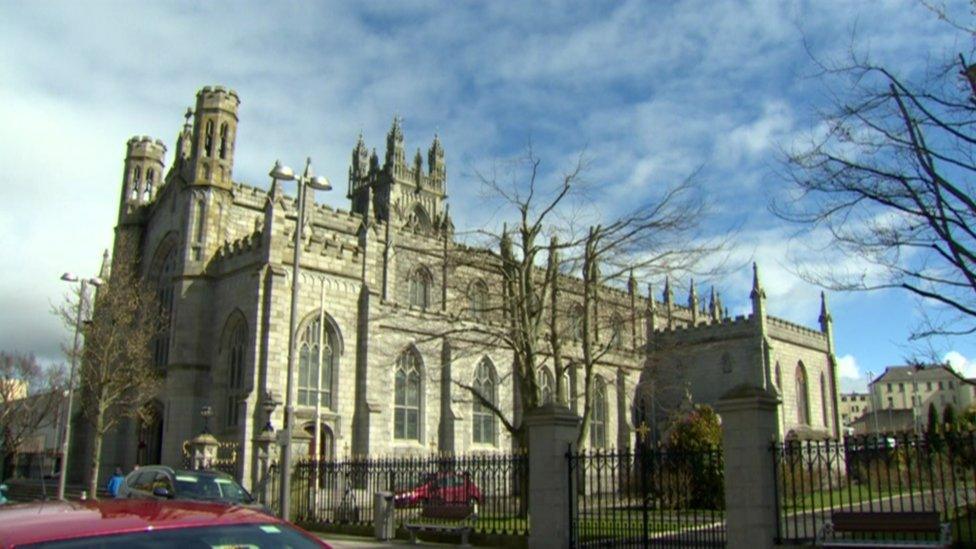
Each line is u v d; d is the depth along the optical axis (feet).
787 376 230.48
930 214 56.13
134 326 164.04
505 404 185.16
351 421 149.79
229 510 22.53
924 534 59.82
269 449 114.83
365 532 95.50
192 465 124.77
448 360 133.80
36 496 178.40
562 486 74.49
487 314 163.12
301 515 106.63
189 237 160.15
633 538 79.41
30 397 285.02
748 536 60.85
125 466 168.66
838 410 252.01
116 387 157.17
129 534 19.56
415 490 95.61
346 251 155.02
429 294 200.95
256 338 139.95
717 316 293.43
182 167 171.12
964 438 66.64
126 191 192.34
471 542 81.87
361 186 355.56
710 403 220.84
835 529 60.70
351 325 153.38
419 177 353.31
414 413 165.07
